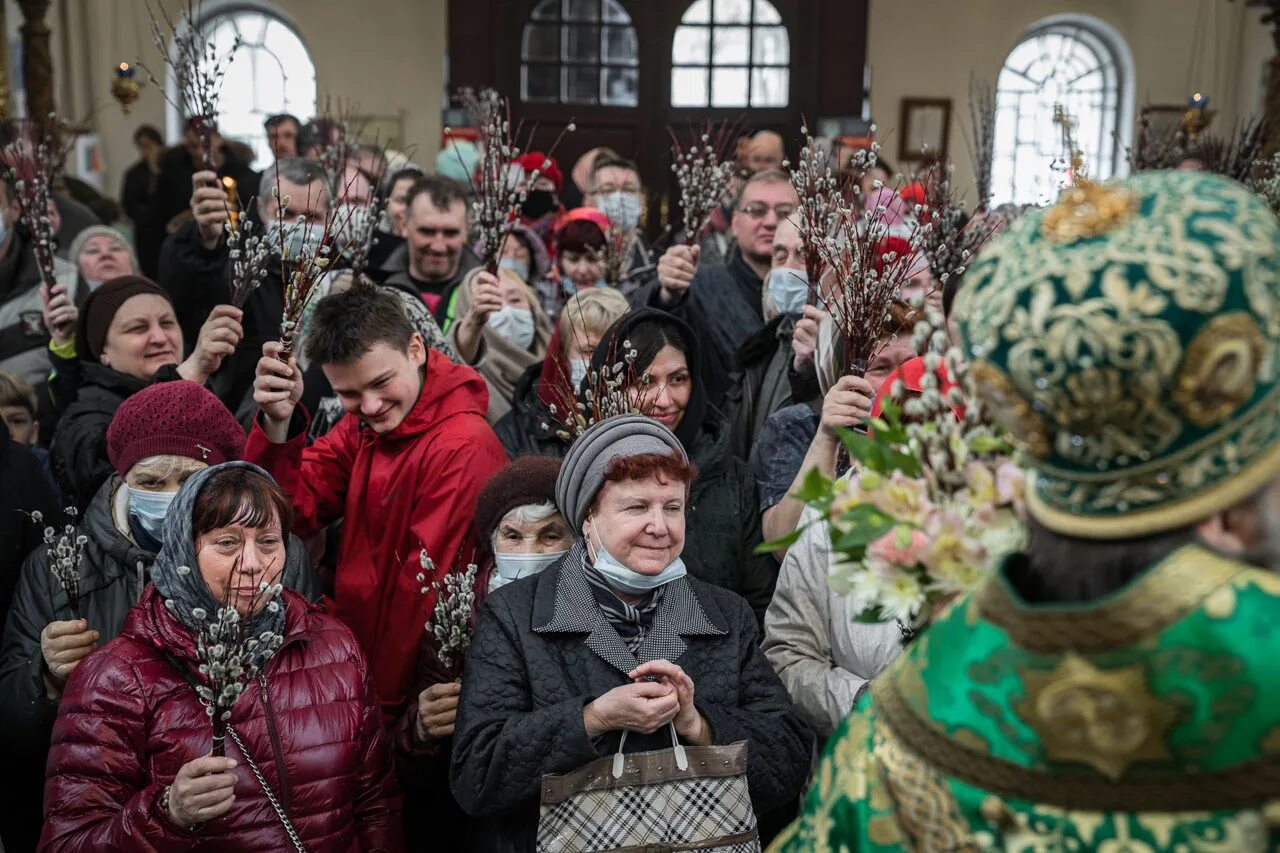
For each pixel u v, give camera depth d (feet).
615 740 6.73
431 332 11.87
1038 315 3.26
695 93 41.75
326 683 7.43
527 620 7.24
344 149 17.87
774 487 9.33
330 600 10.22
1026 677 3.40
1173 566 3.28
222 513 7.13
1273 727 3.19
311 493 9.99
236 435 8.76
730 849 6.63
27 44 28.09
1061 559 3.52
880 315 8.88
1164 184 3.32
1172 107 40.83
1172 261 3.13
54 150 17.63
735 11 41.34
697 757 6.69
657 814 6.62
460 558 9.21
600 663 7.06
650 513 7.11
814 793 4.14
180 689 7.06
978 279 3.52
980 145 19.29
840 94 41.37
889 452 4.44
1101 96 43.83
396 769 8.44
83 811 6.81
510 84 41.57
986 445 4.33
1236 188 3.27
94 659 7.13
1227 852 3.23
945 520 4.16
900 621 5.12
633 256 18.94
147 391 8.60
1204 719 3.23
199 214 12.95
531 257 17.39
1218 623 3.22
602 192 19.61
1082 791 3.38
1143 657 3.26
